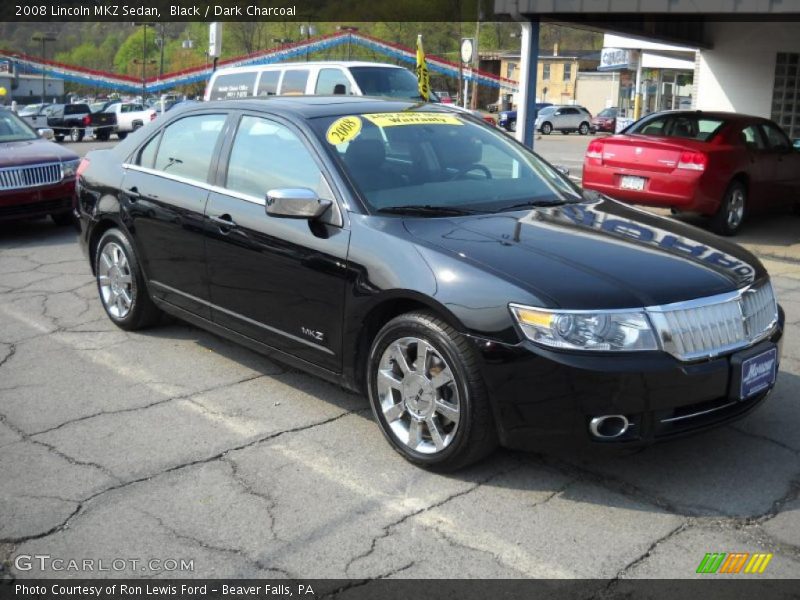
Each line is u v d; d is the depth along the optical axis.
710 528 3.39
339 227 4.15
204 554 3.21
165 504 3.58
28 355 5.48
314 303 4.26
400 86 13.12
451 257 3.74
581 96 82.56
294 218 4.21
